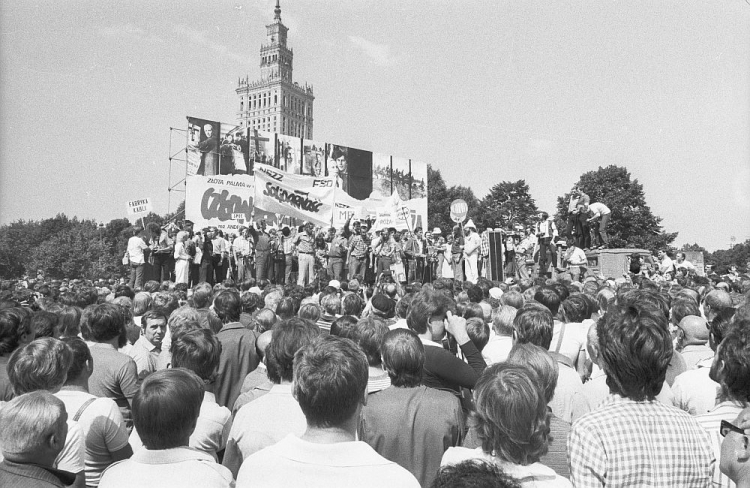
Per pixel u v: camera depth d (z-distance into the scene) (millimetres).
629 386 3090
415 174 36156
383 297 7465
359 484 2514
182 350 4277
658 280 24297
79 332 6242
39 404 2922
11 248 87625
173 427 2941
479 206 94812
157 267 20234
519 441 2637
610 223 74250
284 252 24750
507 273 28078
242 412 3932
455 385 4508
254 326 7285
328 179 28391
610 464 2867
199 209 24625
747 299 6891
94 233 96375
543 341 4645
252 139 27234
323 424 2723
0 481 2803
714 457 2992
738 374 3299
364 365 2824
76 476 3414
